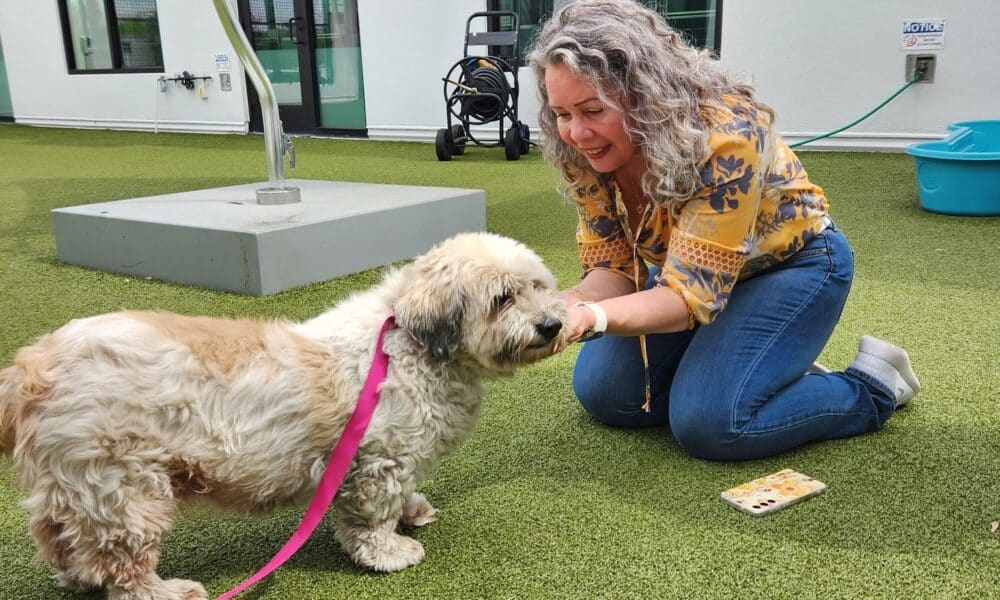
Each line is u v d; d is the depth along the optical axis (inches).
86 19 475.2
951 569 67.2
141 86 458.0
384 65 381.7
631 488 83.4
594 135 73.4
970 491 79.5
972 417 95.8
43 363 58.7
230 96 430.0
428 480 86.3
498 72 316.8
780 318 86.4
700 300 76.1
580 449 92.8
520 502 81.1
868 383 92.7
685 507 79.0
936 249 170.1
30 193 269.6
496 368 70.2
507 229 200.7
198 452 60.7
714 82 75.0
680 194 74.3
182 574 70.8
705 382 86.0
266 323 68.7
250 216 161.0
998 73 263.1
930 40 269.1
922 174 205.3
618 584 67.1
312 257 156.1
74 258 174.2
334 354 66.7
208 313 138.5
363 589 67.7
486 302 67.1
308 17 398.0
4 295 152.3
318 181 218.7
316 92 412.2
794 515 76.5
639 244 85.7
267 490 65.0
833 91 289.1
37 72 497.4
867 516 75.8
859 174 253.9
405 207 173.9
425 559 71.8
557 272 160.9
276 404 62.9
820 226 88.4
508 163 313.0
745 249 76.3
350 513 68.7
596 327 72.9
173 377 59.8
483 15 318.0
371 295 72.4
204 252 152.5
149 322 62.7
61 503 58.1
